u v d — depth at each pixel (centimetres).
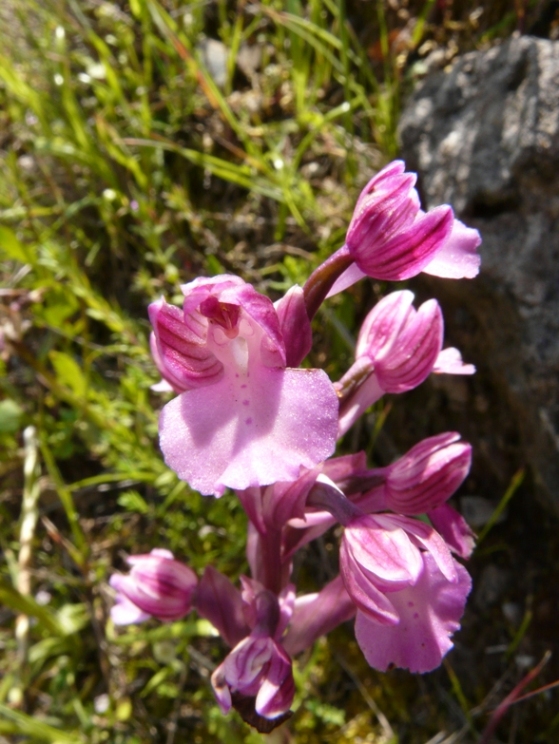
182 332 7
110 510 13
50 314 12
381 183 7
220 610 8
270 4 14
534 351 10
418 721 11
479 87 11
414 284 11
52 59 14
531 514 11
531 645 10
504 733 10
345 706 11
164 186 13
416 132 11
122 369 13
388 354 8
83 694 11
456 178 11
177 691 11
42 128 13
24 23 14
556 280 10
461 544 8
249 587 8
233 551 11
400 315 8
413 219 7
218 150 14
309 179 13
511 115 10
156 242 12
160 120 14
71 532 13
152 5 13
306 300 7
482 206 10
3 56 14
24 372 13
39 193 14
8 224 14
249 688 7
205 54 14
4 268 14
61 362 12
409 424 12
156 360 8
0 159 14
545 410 10
